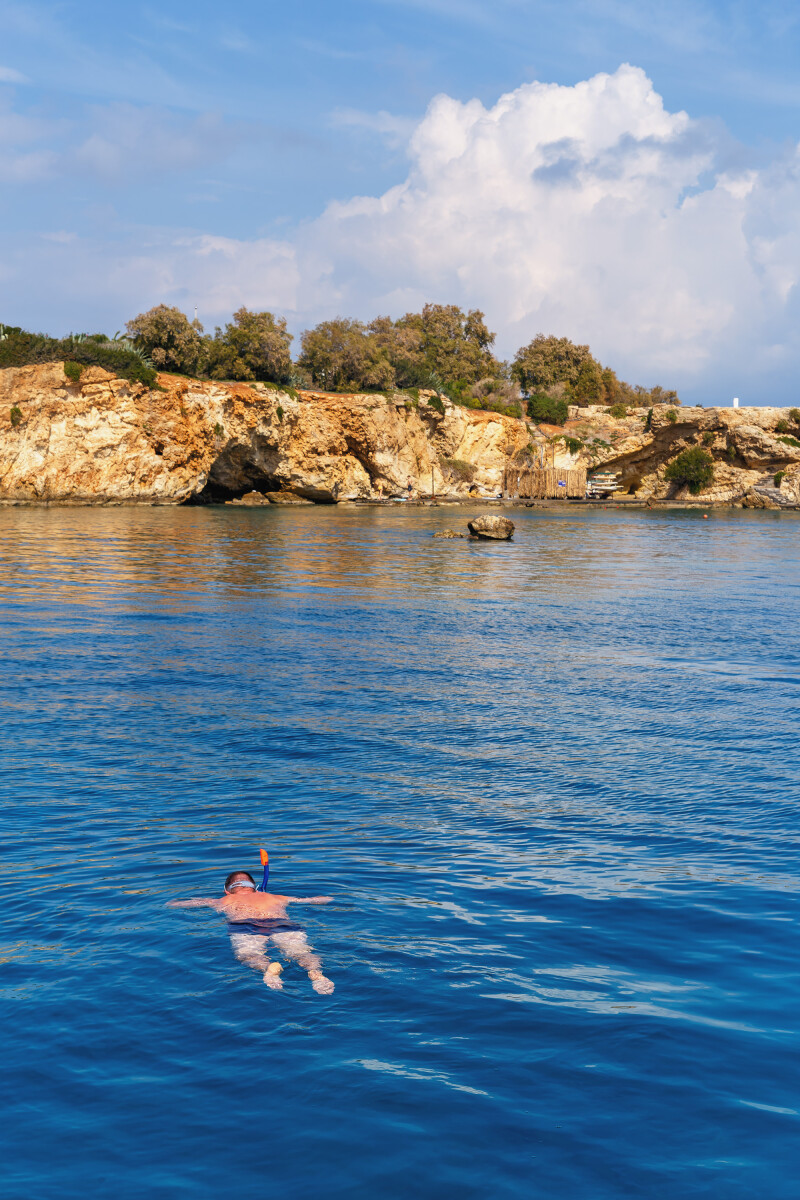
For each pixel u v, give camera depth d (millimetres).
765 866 7863
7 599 25219
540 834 8672
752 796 9906
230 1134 4309
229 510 83125
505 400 133500
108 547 42469
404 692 15211
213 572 33344
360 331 116688
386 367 110125
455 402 120062
